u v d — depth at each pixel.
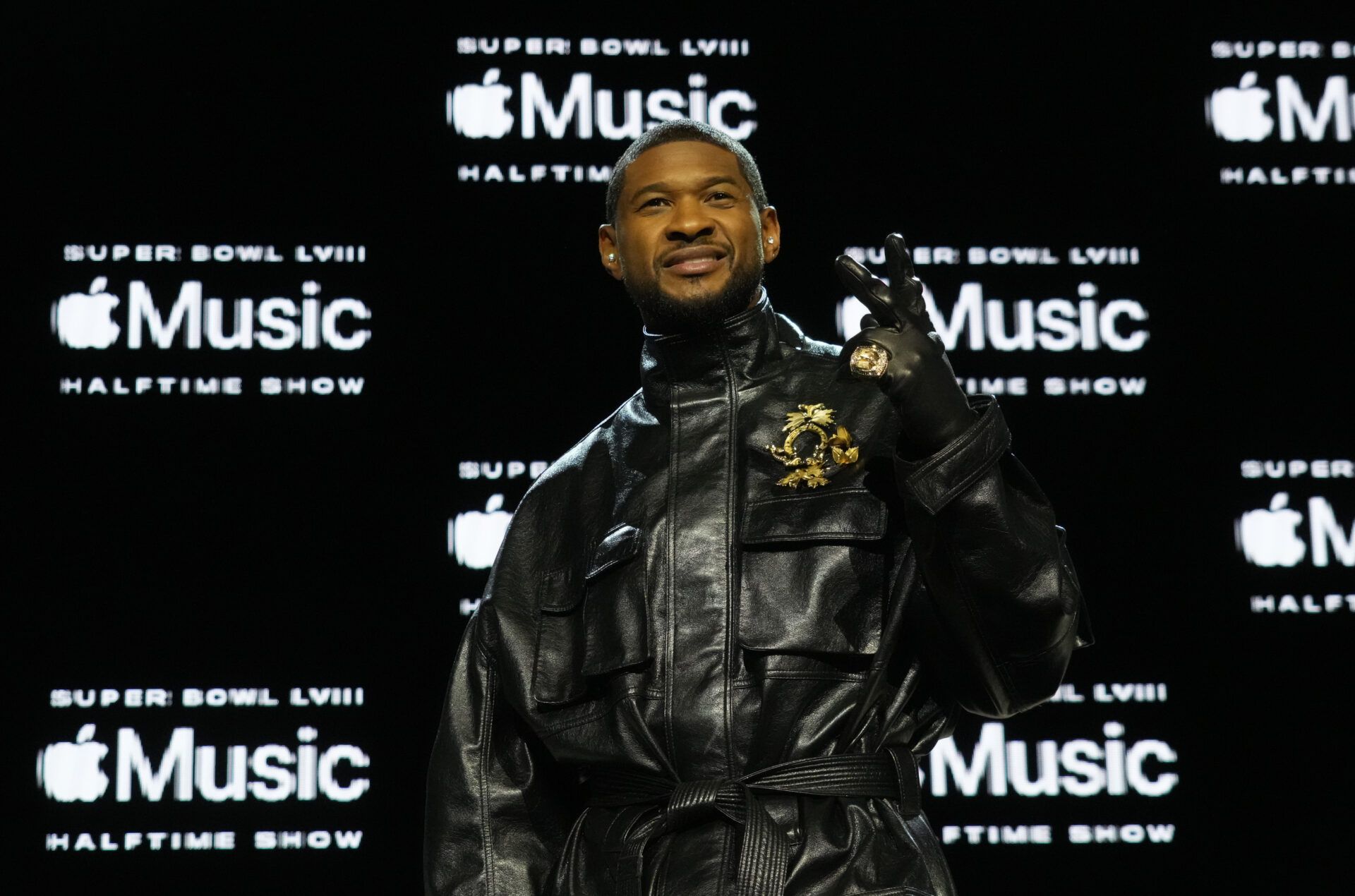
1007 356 20.36
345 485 20.06
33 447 19.88
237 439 20.08
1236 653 19.78
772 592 7.00
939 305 20.45
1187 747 19.58
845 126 20.84
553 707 7.32
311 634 19.70
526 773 7.74
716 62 21.06
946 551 6.57
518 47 21.08
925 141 20.81
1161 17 21.16
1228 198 20.75
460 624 19.83
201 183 20.58
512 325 20.50
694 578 7.14
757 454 7.36
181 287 20.34
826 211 20.64
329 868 19.23
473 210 20.70
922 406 6.51
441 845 7.69
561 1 21.16
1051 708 19.56
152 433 20.02
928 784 19.41
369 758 19.48
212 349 20.23
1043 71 21.02
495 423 20.28
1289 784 19.44
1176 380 20.34
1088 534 20.03
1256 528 20.03
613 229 8.15
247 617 19.70
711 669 6.98
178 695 19.48
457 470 20.17
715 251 7.59
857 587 6.99
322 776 19.41
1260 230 20.69
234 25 20.97
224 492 19.97
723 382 7.60
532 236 20.72
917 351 6.52
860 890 6.58
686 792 6.77
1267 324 20.47
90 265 20.31
